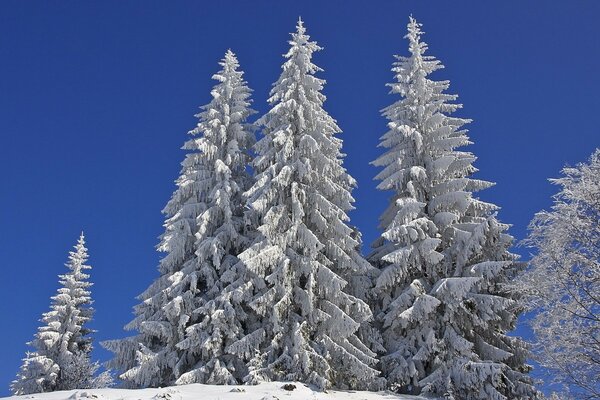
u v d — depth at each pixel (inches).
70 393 671.8
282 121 948.6
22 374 1298.0
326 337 778.8
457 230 882.8
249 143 1074.1
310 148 889.5
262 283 839.7
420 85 1010.1
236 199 1011.9
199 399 620.1
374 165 993.5
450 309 815.7
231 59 1125.7
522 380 784.9
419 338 823.1
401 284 898.7
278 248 821.9
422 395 756.0
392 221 966.4
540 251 580.4
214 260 885.2
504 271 854.5
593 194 563.8
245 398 615.8
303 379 738.2
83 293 1446.9
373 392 764.6
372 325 914.1
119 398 623.2
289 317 802.8
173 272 943.7
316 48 999.0
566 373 544.4
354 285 912.3
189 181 983.6
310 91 965.8
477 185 938.7
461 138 949.8
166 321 865.5
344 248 874.8
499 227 857.5
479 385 744.3
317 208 874.1
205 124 1046.4
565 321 556.4
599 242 563.2
